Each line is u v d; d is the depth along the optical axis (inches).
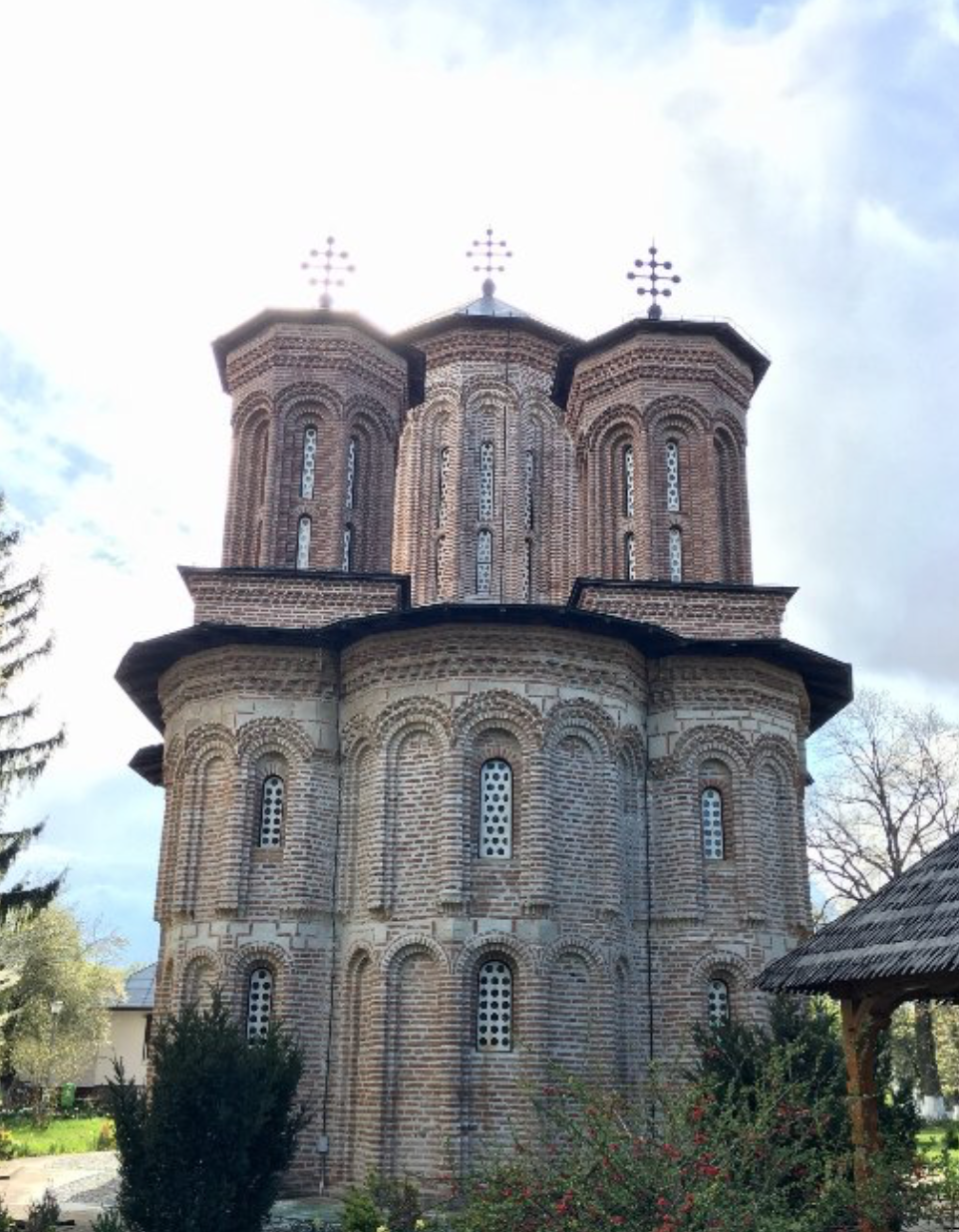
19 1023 1647.4
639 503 1074.7
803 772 975.6
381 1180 686.5
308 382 1098.7
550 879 827.4
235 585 997.8
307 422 1096.8
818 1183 515.5
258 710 908.6
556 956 818.8
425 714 867.4
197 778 915.4
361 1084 819.4
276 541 1051.3
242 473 1109.1
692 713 927.0
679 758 915.4
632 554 1079.0
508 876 829.2
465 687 861.8
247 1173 596.7
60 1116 1899.6
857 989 520.7
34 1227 677.9
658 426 1097.4
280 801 901.8
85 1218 785.6
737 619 1006.4
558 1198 470.6
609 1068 807.7
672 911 882.1
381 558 1095.6
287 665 922.1
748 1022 845.2
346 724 909.2
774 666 956.6
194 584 997.2
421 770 861.2
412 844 846.5
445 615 866.8
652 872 895.1
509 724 860.6
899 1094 735.1
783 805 946.7
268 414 1095.0
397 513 1396.4
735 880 895.1
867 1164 502.6
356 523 1092.5
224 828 887.1
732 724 925.8
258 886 872.9
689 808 903.1
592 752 878.4
